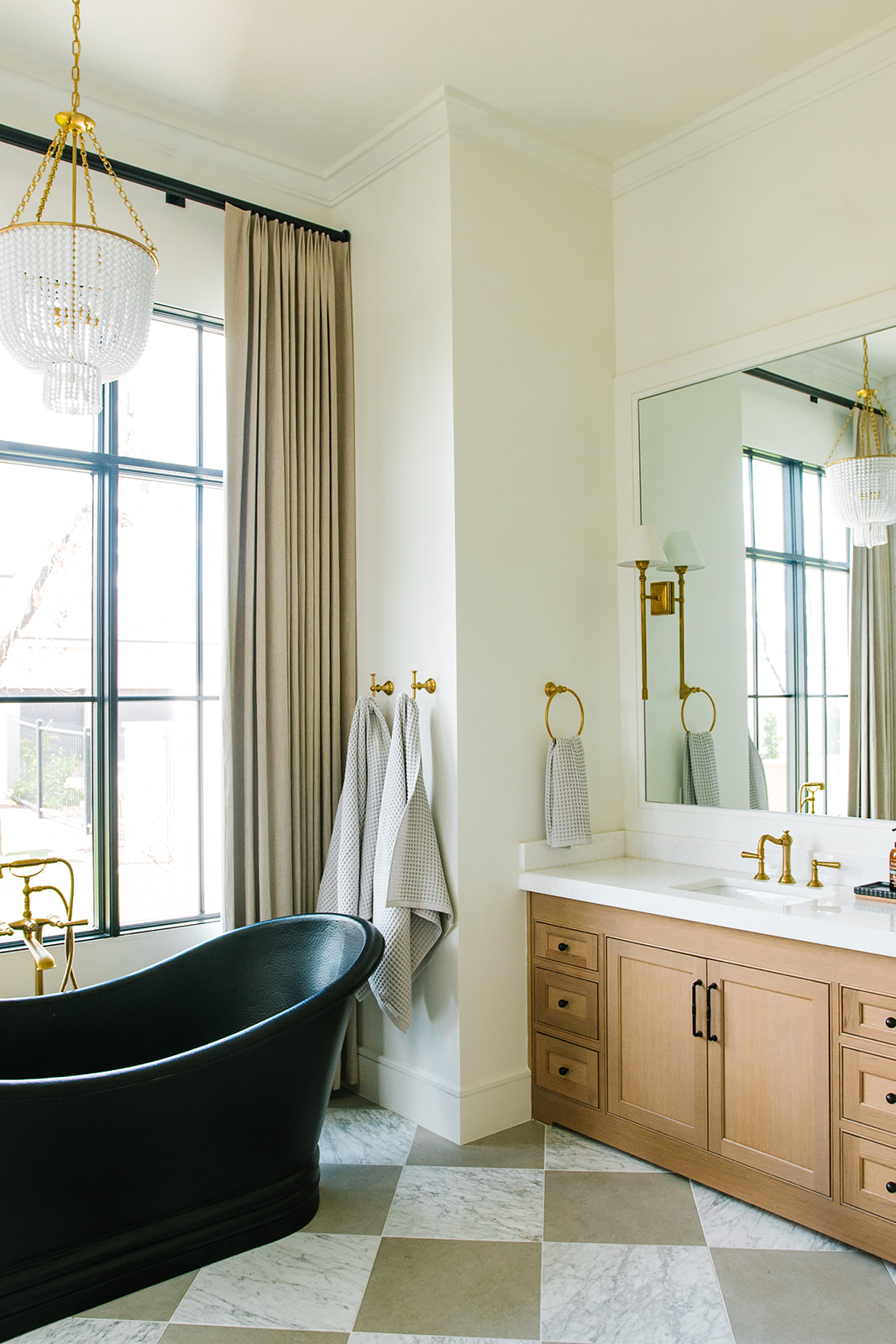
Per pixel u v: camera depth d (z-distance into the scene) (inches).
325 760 127.5
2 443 112.4
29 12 99.8
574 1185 102.0
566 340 128.7
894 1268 86.5
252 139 124.3
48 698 115.8
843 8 100.2
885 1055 85.4
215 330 129.7
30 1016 97.3
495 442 119.6
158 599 125.3
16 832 113.8
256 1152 89.8
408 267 122.6
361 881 120.4
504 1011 117.6
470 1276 85.9
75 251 72.4
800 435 111.9
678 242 126.6
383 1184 102.7
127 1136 80.8
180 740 126.4
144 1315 81.1
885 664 103.7
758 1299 82.0
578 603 128.7
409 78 112.0
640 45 106.1
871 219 106.1
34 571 115.9
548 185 127.6
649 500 129.8
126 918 122.0
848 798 106.6
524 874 118.7
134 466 121.4
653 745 129.0
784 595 113.0
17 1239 78.3
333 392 130.6
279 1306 81.9
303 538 126.8
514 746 120.1
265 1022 87.2
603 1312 80.6
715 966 99.4
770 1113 94.5
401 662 122.6
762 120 115.9
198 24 101.9
